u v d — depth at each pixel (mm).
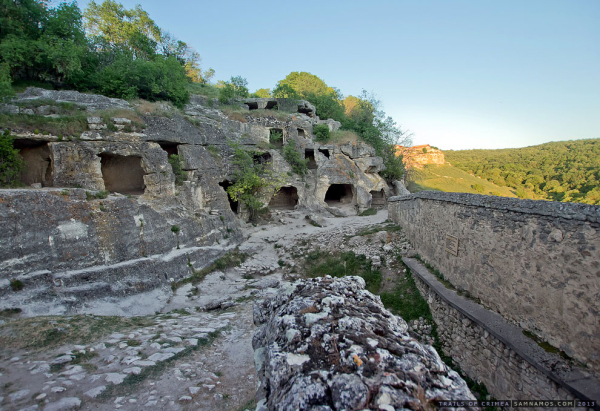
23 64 16828
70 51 17516
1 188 11547
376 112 35531
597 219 5570
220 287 14914
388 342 3580
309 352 3434
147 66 21578
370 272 14156
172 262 14547
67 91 16266
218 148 21906
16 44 16000
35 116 13305
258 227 22688
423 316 11094
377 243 16406
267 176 24562
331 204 28688
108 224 12555
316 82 48062
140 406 5586
